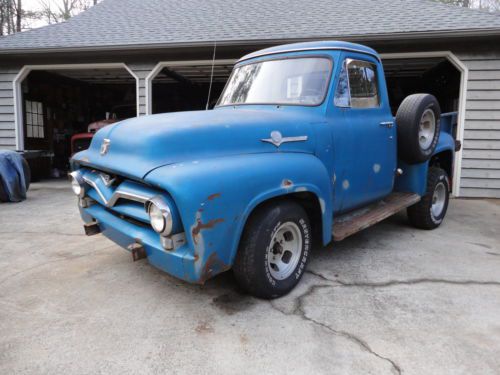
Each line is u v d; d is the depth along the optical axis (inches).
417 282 133.0
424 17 318.3
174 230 95.2
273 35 312.8
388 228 203.5
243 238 109.5
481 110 291.1
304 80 141.8
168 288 127.8
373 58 158.1
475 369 85.7
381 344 95.4
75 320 107.6
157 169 98.6
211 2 435.2
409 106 168.1
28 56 349.1
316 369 86.0
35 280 135.5
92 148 130.9
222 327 103.5
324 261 152.9
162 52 332.2
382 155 159.6
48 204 277.6
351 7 371.9
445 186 205.6
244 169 103.7
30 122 451.5
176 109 571.2
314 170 121.5
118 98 625.6
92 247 172.4
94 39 350.0
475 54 286.7
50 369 86.3
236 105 151.6
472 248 170.7
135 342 96.7
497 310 113.3
